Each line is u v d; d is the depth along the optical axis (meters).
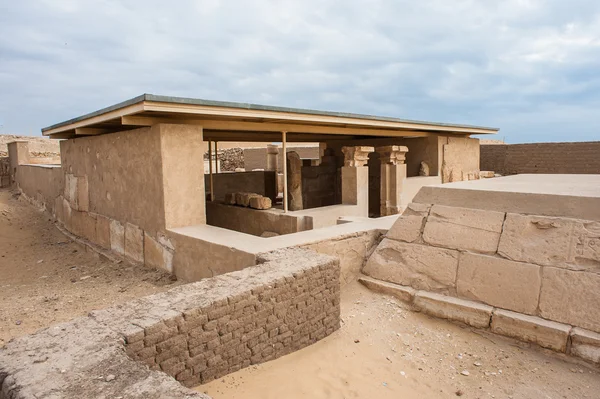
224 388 2.84
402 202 9.76
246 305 3.08
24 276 6.93
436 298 4.30
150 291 5.26
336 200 12.98
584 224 3.86
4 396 2.04
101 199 8.05
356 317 4.22
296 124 7.85
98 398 1.91
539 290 3.80
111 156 7.40
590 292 3.54
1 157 20.59
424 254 4.73
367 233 5.41
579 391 3.02
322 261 3.84
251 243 4.76
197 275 5.29
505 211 4.39
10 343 2.39
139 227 6.65
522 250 4.07
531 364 3.40
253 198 8.01
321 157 12.84
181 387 2.02
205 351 2.84
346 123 8.01
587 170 17.30
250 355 3.15
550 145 18.22
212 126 6.61
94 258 7.95
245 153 24.64
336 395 2.91
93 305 4.82
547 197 4.19
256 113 6.26
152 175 6.10
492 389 3.05
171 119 6.11
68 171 9.93
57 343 2.38
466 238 4.49
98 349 2.30
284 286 3.38
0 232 10.41
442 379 3.19
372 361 3.42
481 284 4.17
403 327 4.06
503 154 19.64
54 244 9.30
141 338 2.48
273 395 2.84
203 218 6.32
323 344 3.67
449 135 12.26
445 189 4.97
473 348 3.69
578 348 3.39
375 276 5.04
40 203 13.78
